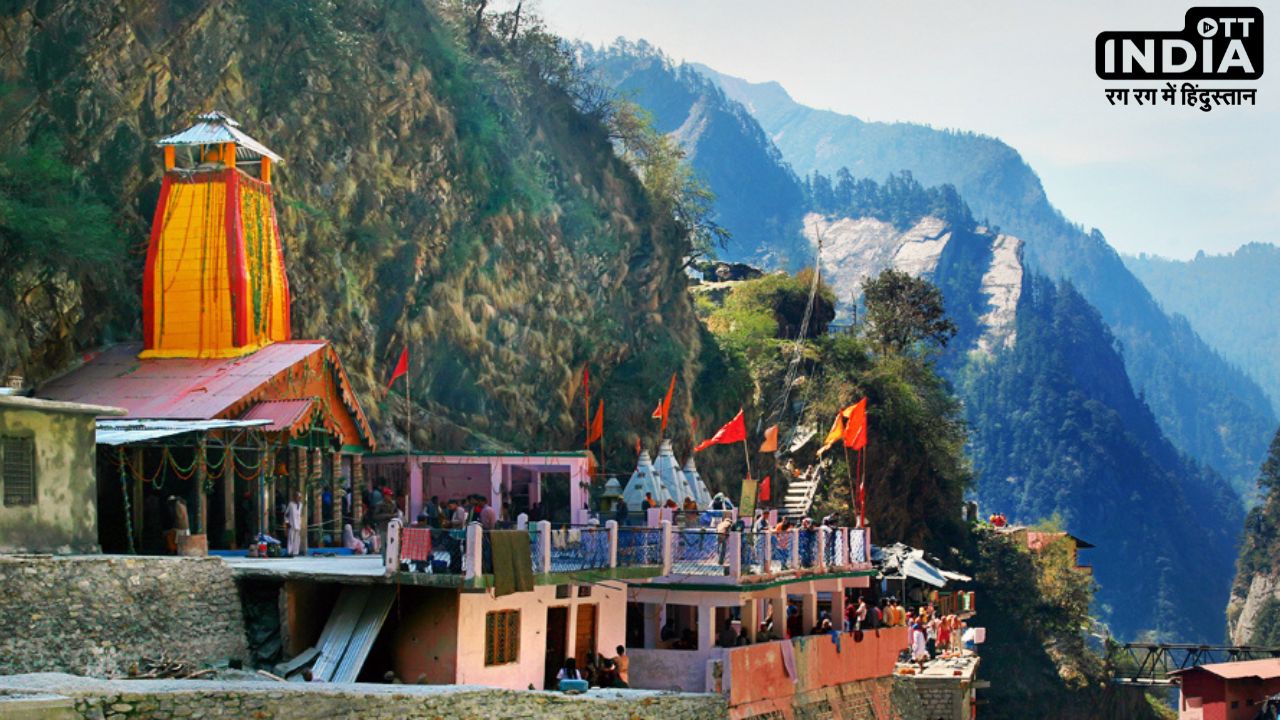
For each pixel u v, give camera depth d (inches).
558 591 1396.4
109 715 820.6
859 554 1898.4
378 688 1029.2
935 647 2369.6
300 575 1198.9
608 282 2864.2
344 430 1731.1
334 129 2273.6
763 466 3267.7
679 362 2942.9
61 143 1866.4
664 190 3447.3
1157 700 4429.1
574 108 3176.7
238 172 1742.1
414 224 2393.0
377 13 2456.9
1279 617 6107.3
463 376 2427.4
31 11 1854.1
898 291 4178.2
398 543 1202.6
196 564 1179.9
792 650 1619.1
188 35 2046.0
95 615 1079.6
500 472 1980.8
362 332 2206.0
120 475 1433.3
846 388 3496.6
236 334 1694.1
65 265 1754.4
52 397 1622.8
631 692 1301.7
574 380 2687.0
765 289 4062.5
